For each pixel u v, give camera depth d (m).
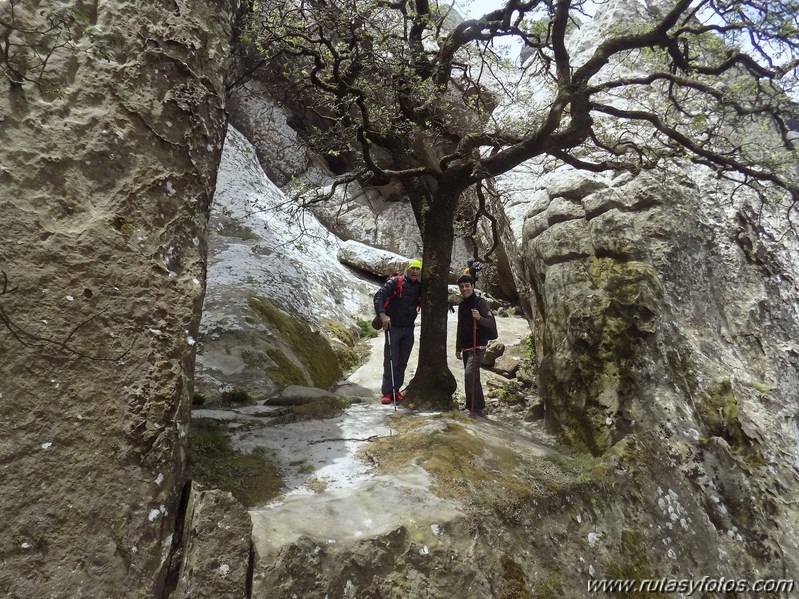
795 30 5.46
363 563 3.30
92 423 2.83
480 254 11.50
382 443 4.90
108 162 3.18
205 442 4.36
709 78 8.88
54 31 3.08
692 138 7.39
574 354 6.26
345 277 11.49
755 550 5.21
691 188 7.83
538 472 4.78
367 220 13.55
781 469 5.84
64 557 2.59
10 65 2.89
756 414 6.25
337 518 3.58
